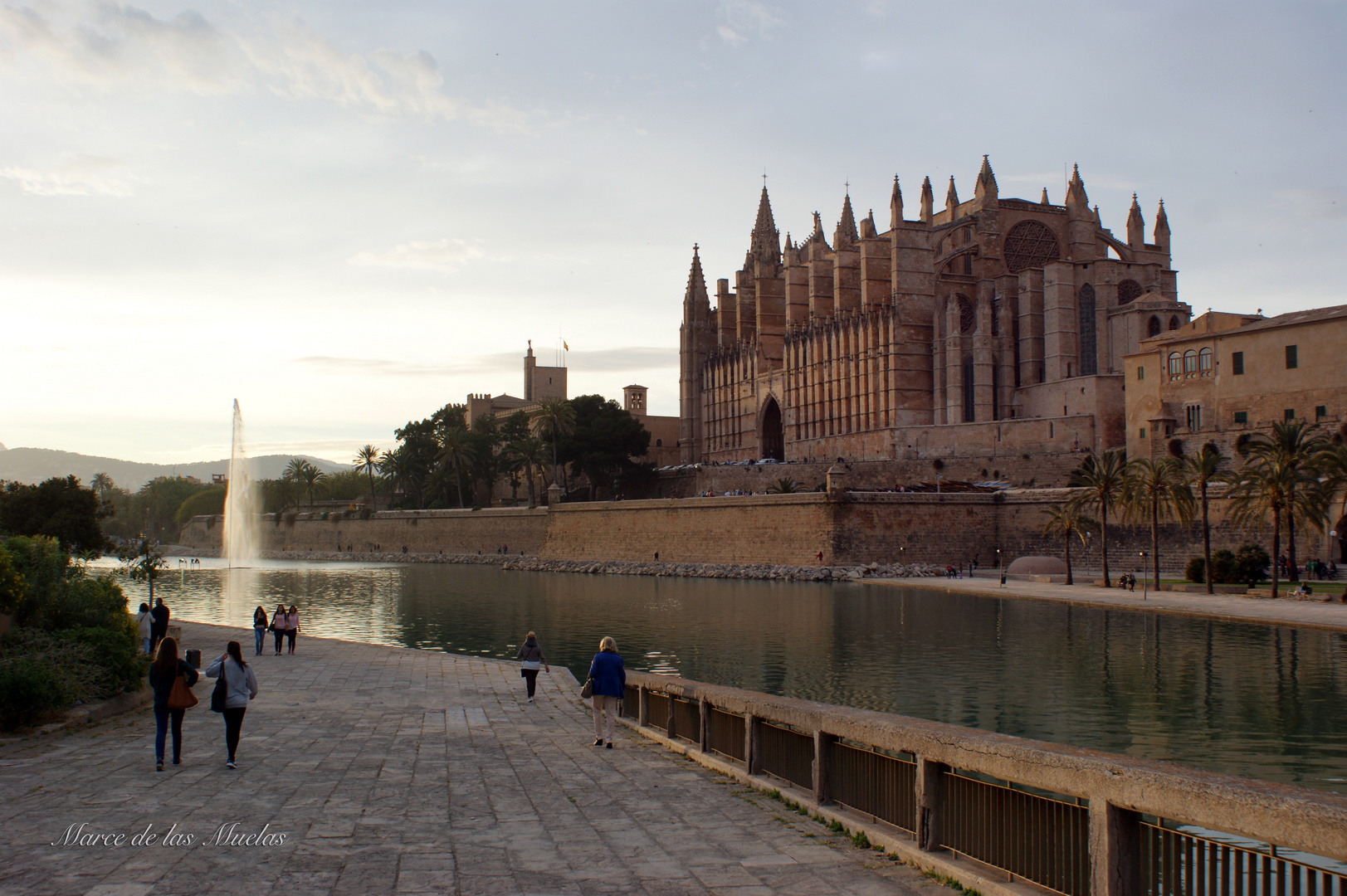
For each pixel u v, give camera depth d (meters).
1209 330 94.44
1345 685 38.53
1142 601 65.50
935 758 11.00
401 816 13.59
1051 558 92.06
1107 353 121.88
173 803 14.14
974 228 139.62
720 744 17.95
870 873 10.75
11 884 10.21
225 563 158.88
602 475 164.25
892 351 130.38
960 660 46.78
